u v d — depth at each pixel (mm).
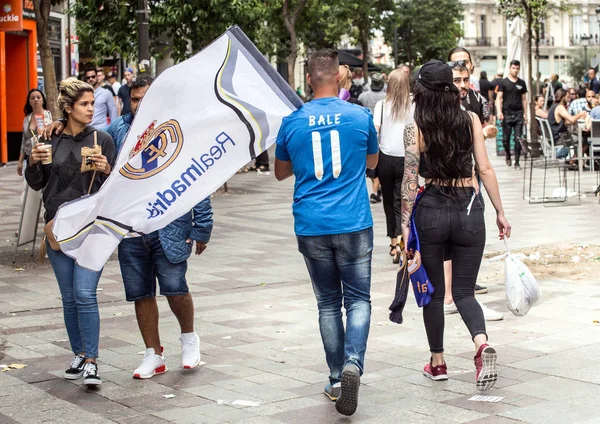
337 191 5883
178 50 19250
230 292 9766
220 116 6473
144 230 6469
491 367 5969
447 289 8484
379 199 17438
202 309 8945
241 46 6438
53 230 6422
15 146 28781
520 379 6383
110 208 6465
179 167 6484
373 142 6027
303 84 63500
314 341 7688
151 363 6707
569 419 5523
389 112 10562
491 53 116125
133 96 6754
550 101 34719
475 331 6164
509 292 6676
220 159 6512
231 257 11953
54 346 7637
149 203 6469
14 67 28531
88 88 6602
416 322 8227
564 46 111750
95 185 6707
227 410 5906
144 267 6660
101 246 6488
